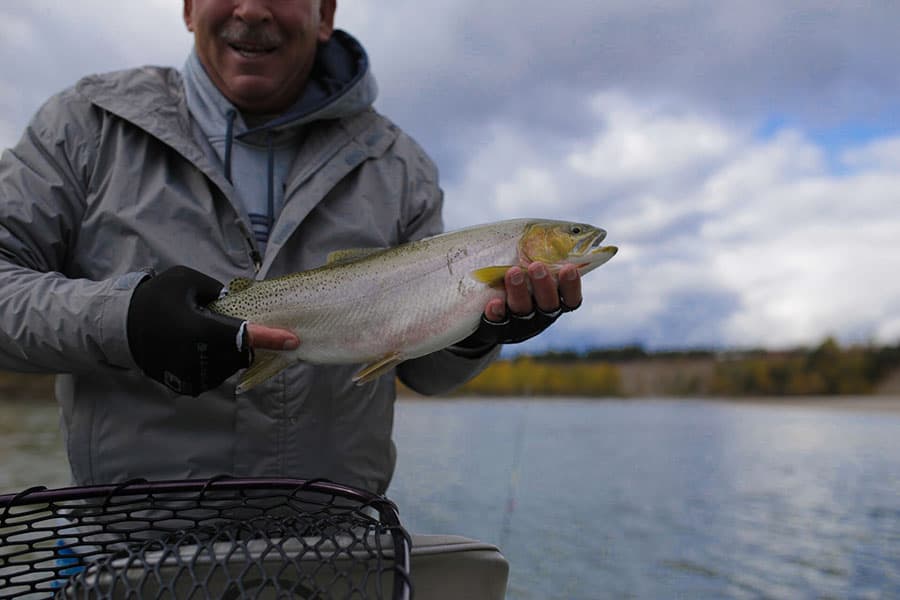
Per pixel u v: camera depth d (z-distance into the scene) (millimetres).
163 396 749
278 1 799
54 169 767
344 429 807
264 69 820
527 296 700
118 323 625
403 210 899
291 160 869
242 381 710
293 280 749
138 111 801
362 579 518
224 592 486
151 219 775
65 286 664
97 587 500
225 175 833
